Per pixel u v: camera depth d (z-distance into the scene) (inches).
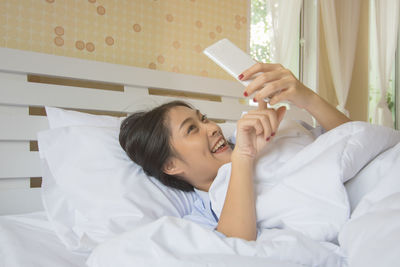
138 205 34.4
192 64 69.0
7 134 45.1
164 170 38.9
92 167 38.1
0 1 50.5
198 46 69.8
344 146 28.5
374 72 108.3
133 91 57.3
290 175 28.9
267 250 20.9
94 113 55.7
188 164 37.3
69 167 38.2
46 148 39.7
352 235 20.9
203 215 37.5
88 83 57.0
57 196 37.6
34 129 47.0
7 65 46.0
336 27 93.9
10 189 44.8
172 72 61.4
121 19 60.8
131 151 39.1
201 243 21.6
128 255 20.4
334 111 39.5
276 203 27.7
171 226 22.2
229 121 68.2
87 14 57.4
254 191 30.4
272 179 31.5
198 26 69.8
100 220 33.4
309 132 43.3
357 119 106.1
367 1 107.0
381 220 19.5
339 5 100.0
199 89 64.5
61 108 50.3
